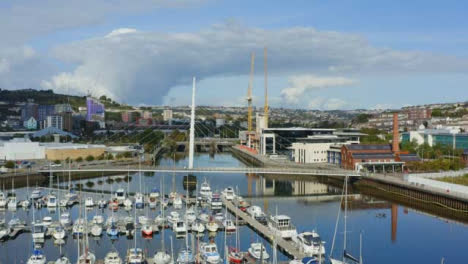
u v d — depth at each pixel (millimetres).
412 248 108812
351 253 103625
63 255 100000
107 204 152125
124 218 128000
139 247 105000
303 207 156625
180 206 148750
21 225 122688
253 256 96500
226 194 162625
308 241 98625
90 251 98938
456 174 193000
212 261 92500
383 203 165250
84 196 169125
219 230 118938
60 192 180000
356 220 136750
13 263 95375
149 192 178875
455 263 98562
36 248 105188
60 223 123250
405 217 141375
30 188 197125
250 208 135625
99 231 114312
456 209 148750
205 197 160000
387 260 100062
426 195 163875
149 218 130500
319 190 196125
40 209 147625
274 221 114375
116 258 91438
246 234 115938
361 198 176375
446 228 127875
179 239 112062
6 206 151250
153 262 93250
